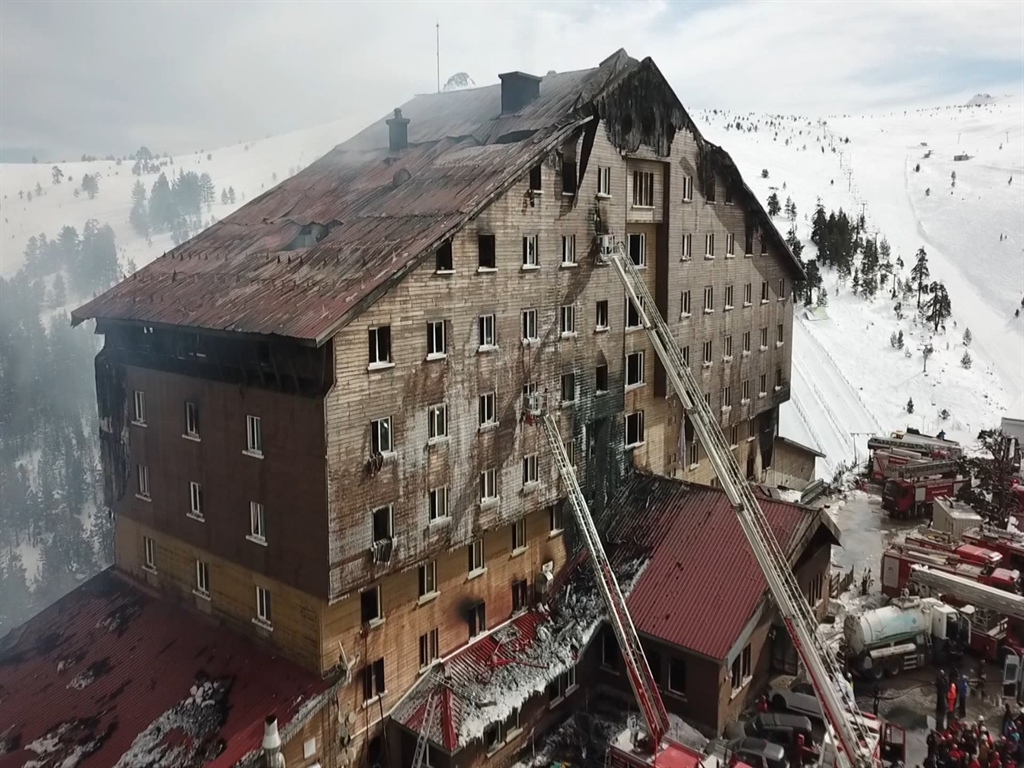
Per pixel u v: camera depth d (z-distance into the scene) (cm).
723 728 3341
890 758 3212
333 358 2745
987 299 15525
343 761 2991
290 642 3031
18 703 3331
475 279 3319
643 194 4441
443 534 3262
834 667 3023
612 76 4131
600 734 3434
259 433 3066
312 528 2866
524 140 3838
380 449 2986
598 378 4181
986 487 6581
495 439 3491
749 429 5956
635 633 3312
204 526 3378
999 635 4019
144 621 3578
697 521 3969
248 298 3162
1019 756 3219
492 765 3177
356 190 4056
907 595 4444
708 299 5125
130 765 2834
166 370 3472
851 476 7575
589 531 3459
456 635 3462
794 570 3822
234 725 2853
